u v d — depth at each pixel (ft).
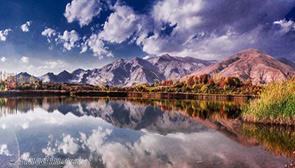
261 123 139.95
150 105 288.10
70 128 137.90
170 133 122.72
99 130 131.64
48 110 231.09
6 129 133.28
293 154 84.17
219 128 133.80
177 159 78.79
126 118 179.22
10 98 419.13
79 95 539.29
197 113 206.08
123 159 79.20
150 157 81.05
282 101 135.54
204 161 76.48
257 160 77.41
